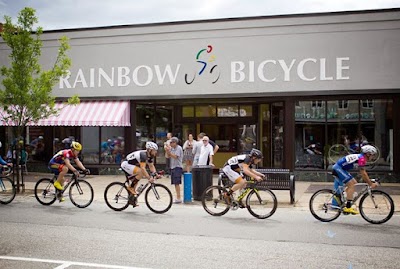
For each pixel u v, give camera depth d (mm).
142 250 7336
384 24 16781
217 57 18375
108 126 19859
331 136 17453
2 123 19391
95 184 16656
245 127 20375
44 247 7512
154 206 11117
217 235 8484
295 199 12984
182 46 18750
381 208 9688
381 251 7332
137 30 19219
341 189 9852
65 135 20391
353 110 17266
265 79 17859
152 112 20203
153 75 19078
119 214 10711
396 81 16688
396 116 16797
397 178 16734
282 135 18438
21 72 14398
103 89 19609
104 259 6789
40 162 20641
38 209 11398
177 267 6406
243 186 10422
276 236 8406
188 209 11461
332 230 8953
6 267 6355
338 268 6395
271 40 17797
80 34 19781
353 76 17047
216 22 18328
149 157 11047
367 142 17141
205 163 13531
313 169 17562
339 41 17156
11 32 14641
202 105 20531
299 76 17516
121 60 19422
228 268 6367
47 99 14641
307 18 17406
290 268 6383
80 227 9188
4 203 12297
